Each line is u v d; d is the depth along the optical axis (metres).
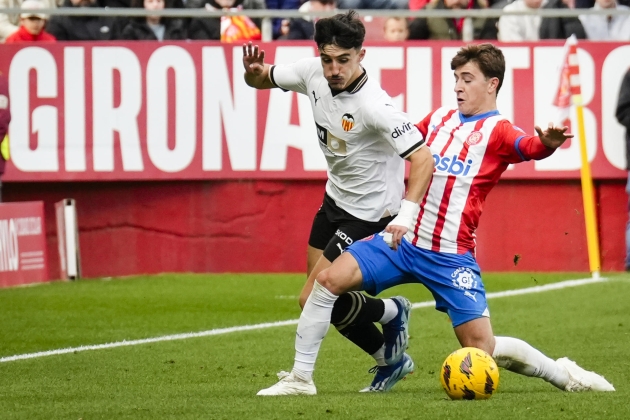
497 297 40.94
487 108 21.72
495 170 21.41
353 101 21.83
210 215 48.97
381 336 22.95
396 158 22.94
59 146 48.59
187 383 24.53
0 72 48.38
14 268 45.25
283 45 48.34
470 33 48.78
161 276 47.84
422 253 21.34
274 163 48.69
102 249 49.25
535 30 48.94
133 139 48.59
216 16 48.75
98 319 36.44
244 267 49.06
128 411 19.64
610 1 50.12
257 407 19.70
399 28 48.91
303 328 21.45
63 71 48.59
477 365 20.23
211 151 48.66
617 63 48.41
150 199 49.09
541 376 21.67
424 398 20.75
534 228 48.69
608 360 27.44
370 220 22.94
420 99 48.66
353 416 18.55
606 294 40.78
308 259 24.41
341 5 51.38
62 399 21.95
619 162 48.38
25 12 48.12
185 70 48.59
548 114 48.56
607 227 48.62
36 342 31.92
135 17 48.94
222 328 34.53
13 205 45.41
